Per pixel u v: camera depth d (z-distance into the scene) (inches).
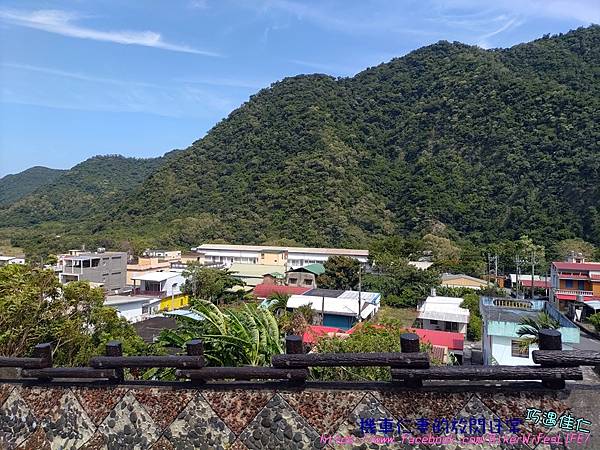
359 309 1007.0
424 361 94.4
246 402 104.6
